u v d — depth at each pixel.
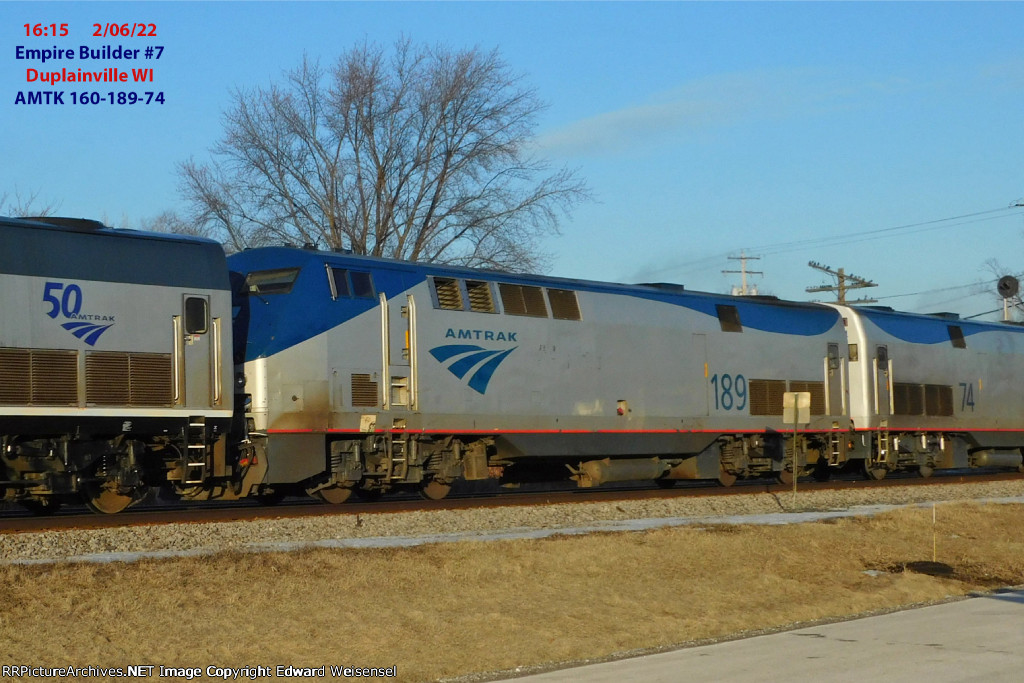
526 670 12.32
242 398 20.73
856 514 24.05
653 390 27.14
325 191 41.06
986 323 38.38
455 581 15.38
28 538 15.73
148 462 19.84
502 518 20.89
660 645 13.71
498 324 24.23
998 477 36.12
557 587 15.77
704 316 28.69
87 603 12.75
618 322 26.59
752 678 11.21
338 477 21.86
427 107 41.53
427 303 23.05
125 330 18.58
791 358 30.61
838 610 16.12
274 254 21.77
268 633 12.69
